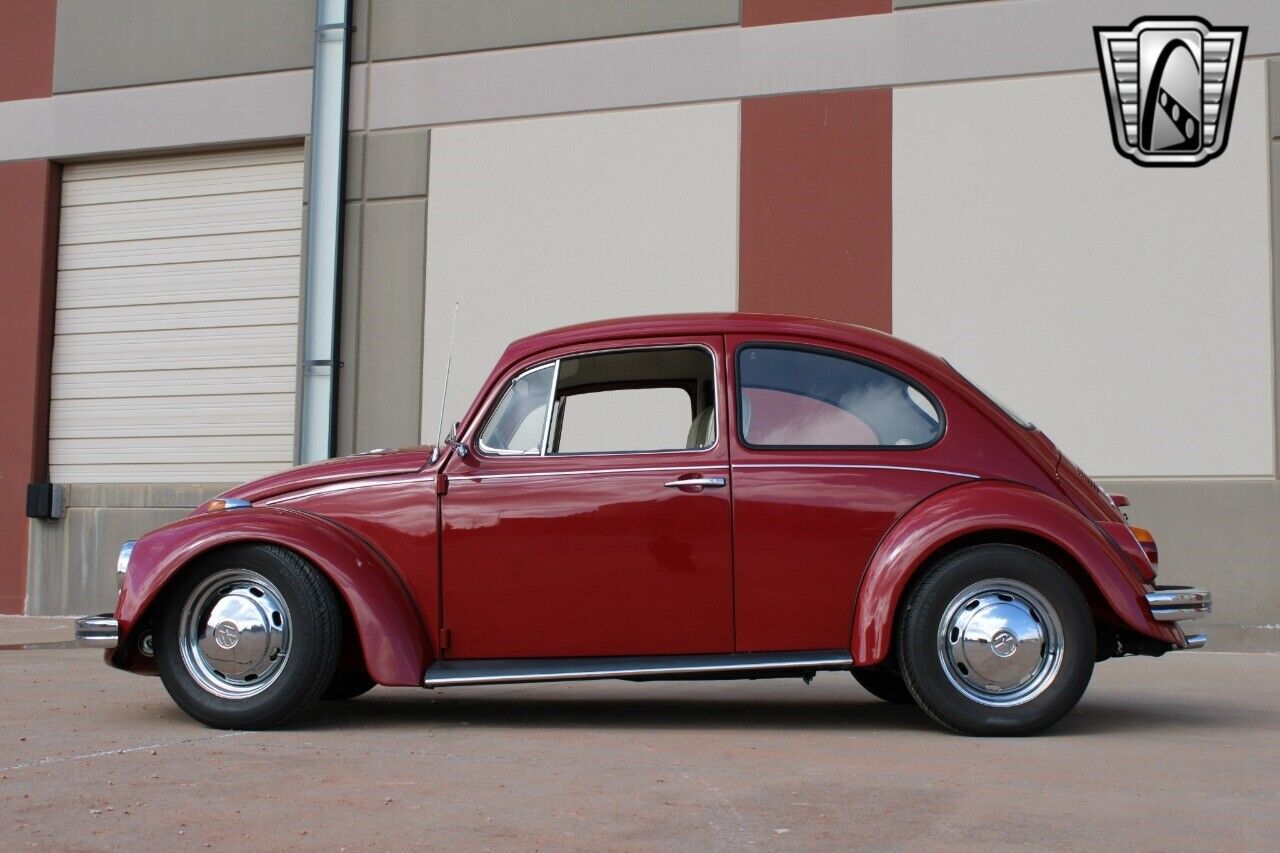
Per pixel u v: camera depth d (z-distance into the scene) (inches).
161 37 478.9
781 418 188.9
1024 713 178.4
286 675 185.6
